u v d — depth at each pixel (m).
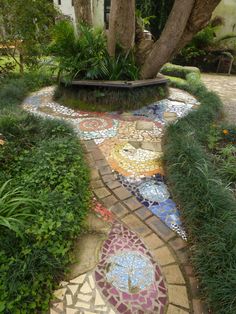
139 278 1.60
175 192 2.25
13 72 5.54
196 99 4.72
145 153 2.91
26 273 1.42
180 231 1.94
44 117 3.35
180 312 1.44
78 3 4.68
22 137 2.70
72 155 2.45
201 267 1.58
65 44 3.97
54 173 2.16
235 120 4.09
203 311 1.44
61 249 1.59
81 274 1.60
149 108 4.16
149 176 2.54
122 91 3.99
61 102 4.25
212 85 6.68
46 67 5.30
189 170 2.28
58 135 2.82
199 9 3.58
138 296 1.50
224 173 2.43
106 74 4.08
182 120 3.40
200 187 2.06
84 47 4.02
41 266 1.50
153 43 4.39
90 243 1.82
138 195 2.29
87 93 4.02
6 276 1.39
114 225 1.98
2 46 5.10
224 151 2.74
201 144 2.98
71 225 1.77
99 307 1.44
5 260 1.47
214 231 1.71
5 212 1.62
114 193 2.30
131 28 4.03
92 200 2.20
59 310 1.41
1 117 2.89
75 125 3.45
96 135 3.24
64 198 1.90
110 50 4.21
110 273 1.62
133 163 2.72
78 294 1.49
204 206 1.93
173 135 3.02
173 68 6.80
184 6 3.53
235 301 1.33
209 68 9.23
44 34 5.07
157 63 4.18
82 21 4.79
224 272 1.49
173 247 1.82
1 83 4.84
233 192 2.23
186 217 1.98
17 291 1.35
